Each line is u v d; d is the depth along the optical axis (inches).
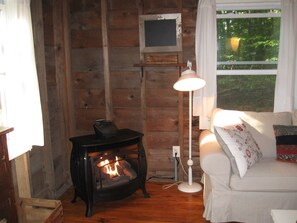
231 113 115.2
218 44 127.7
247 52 127.0
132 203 112.0
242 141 97.0
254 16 123.9
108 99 129.0
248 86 129.5
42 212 83.4
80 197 109.7
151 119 132.3
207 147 99.0
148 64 123.1
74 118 134.6
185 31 124.0
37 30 104.1
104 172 106.3
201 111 125.2
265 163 100.2
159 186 127.6
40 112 94.1
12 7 83.0
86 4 127.0
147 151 134.3
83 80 132.9
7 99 82.2
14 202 65.8
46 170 111.8
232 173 93.9
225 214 94.7
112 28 127.6
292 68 116.0
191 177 123.9
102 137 108.2
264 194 92.9
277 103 120.3
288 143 102.8
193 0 121.6
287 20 114.4
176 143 132.6
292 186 90.7
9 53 81.9
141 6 122.9
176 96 129.0
